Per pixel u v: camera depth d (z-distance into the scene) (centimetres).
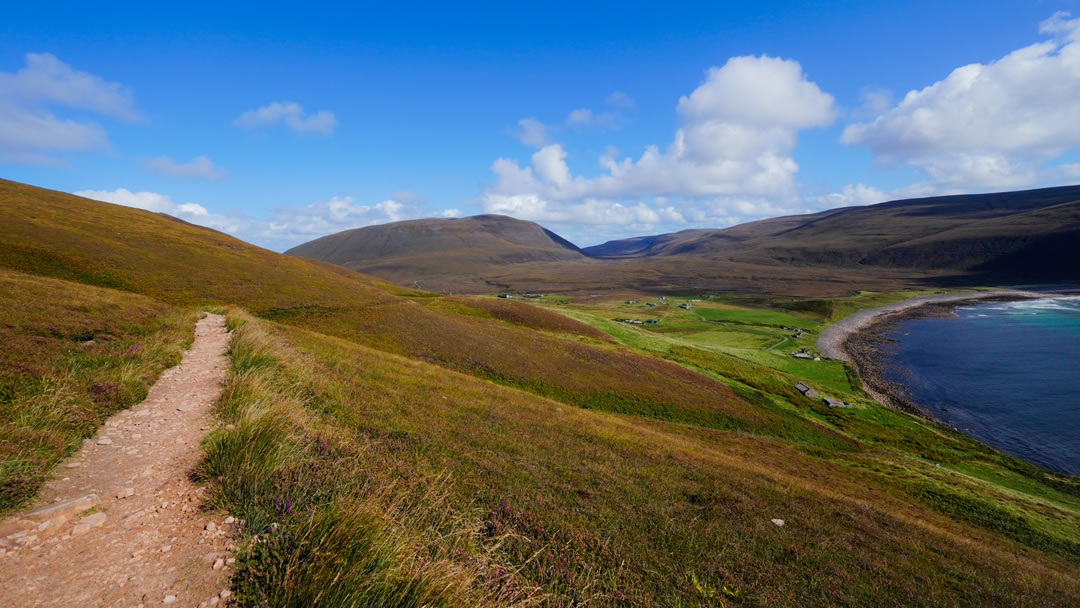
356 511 657
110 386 1250
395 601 558
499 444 1862
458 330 7125
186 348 2094
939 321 17288
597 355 7381
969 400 8119
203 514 706
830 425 6394
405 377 3017
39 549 562
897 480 3775
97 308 2281
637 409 5512
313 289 7675
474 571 726
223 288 6400
